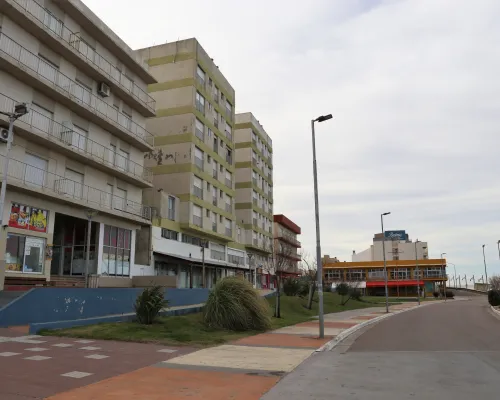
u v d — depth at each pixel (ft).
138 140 101.86
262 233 196.54
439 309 129.90
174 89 129.08
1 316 48.14
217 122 147.13
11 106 69.46
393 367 31.76
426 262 292.40
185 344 41.60
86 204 82.94
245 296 57.82
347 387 25.11
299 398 22.53
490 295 143.74
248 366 31.63
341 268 309.63
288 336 51.62
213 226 141.38
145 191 114.11
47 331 45.27
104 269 90.27
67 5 82.23
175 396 22.68
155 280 96.48
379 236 375.45
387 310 113.29
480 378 27.55
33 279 71.67
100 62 92.07
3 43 68.39
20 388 23.35
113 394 22.75
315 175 56.59
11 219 69.15
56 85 76.89
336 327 65.26
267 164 213.25
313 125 58.75
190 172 123.85
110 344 40.11
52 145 76.74
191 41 130.82
